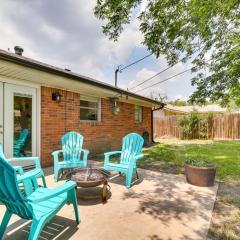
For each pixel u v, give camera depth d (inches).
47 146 235.0
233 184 176.4
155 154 327.6
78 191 152.6
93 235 96.5
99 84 246.7
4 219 88.7
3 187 75.6
